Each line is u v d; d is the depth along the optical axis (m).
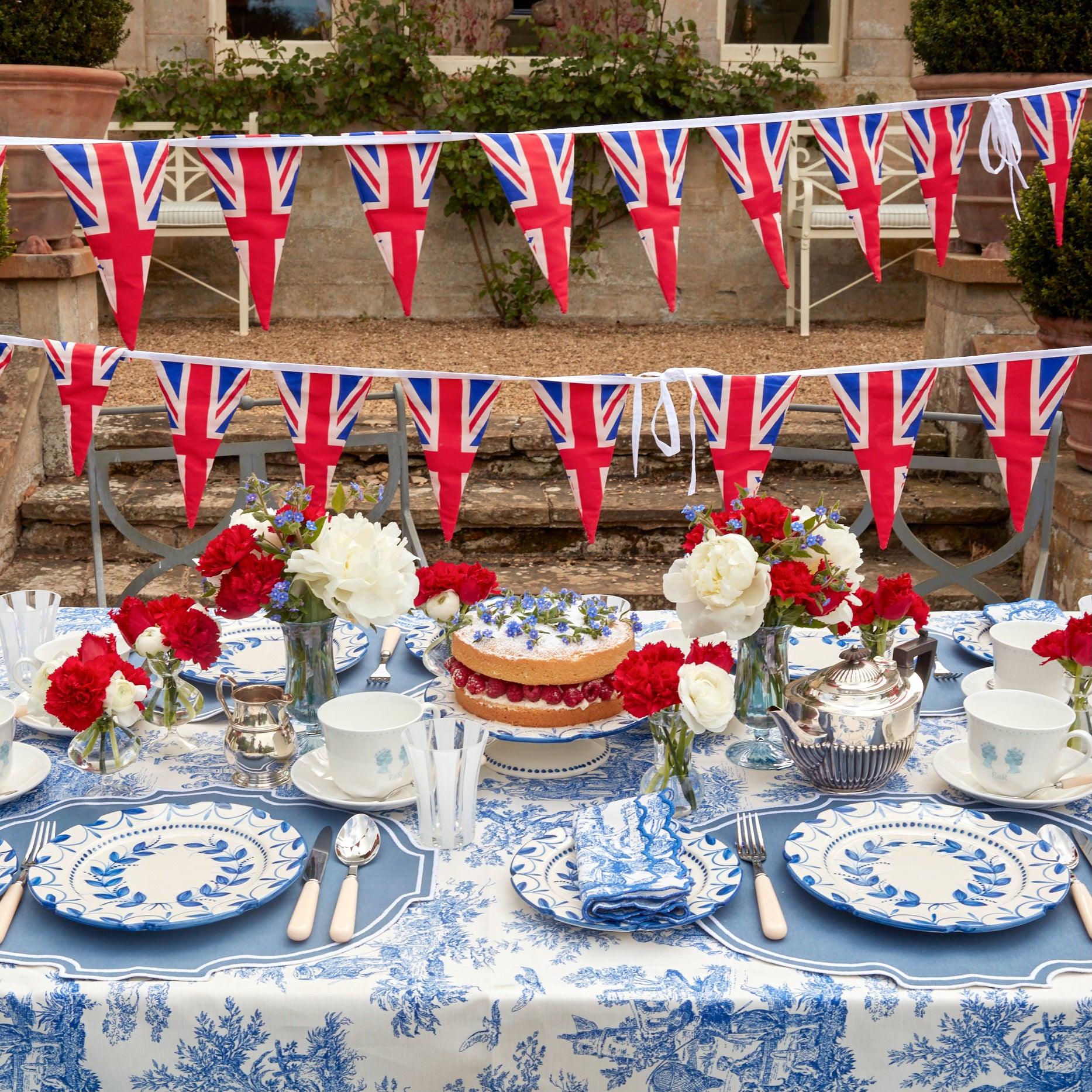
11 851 1.47
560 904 1.37
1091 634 1.67
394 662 2.13
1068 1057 1.25
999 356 1.98
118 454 2.83
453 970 1.28
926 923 1.31
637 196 1.73
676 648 1.68
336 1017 1.25
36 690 1.76
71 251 4.39
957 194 4.44
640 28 7.11
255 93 6.84
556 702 1.71
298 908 1.37
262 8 7.04
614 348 6.38
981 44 4.22
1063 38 4.10
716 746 1.84
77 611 2.38
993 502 4.31
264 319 1.70
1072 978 1.27
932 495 4.40
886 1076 1.26
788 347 6.39
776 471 4.72
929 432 4.64
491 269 7.17
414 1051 1.26
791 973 1.28
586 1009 1.24
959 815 1.54
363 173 1.66
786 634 1.79
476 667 1.75
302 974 1.27
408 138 1.65
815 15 7.12
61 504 4.24
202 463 2.02
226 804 1.62
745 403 1.98
